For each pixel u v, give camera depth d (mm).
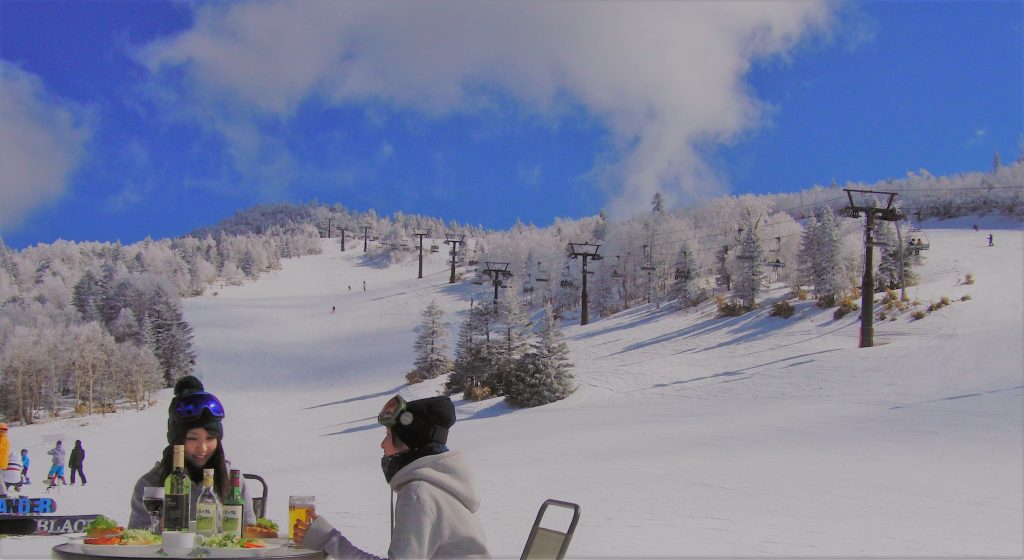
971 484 16578
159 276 145000
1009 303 54688
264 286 178625
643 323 77375
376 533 10195
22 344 84062
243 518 4648
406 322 114125
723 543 9469
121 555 3562
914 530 10875
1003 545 9602
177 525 4047
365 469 23594
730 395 41500
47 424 69812
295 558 3600
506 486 16641
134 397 86188
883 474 18234
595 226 184625
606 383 50469
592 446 26031
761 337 60469
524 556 4098
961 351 42750
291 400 69812
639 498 14586
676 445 25500
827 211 69000
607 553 8688
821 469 19281
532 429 34031
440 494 3809
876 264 83438
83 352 85125
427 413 3969
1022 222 135250
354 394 70000
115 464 34906
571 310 117250
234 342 104750
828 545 9430
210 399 4551
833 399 36219
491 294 129750
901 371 40594
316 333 110625
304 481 19719
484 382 56969
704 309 78562
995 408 29516
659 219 141500
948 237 113500
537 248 158625
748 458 21750
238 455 34406
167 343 93312
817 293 70938
